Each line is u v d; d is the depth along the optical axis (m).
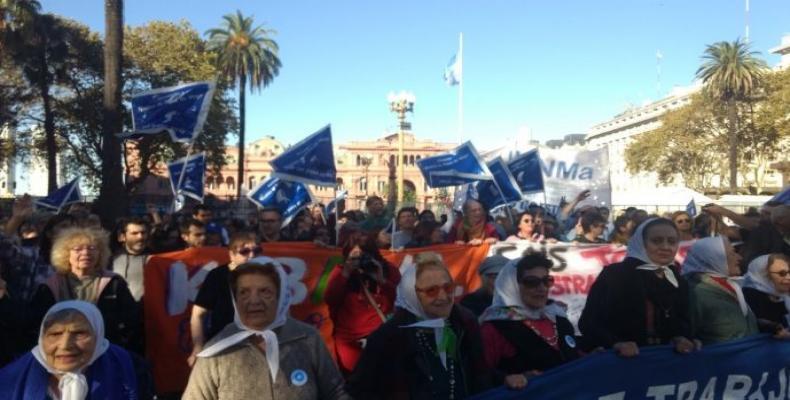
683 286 3.83
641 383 3.64
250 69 43.62
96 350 2.95
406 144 90.75
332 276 5.02
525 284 3.51
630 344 3.59
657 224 3.77
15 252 5.43
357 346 4.80
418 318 3.20
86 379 2.92
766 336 3.96
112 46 13.42
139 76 39.72
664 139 48.62
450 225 10.27
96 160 44.78
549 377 3.43
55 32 36.72
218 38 43.12
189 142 8.51
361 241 4.89
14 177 57.53
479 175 9.93
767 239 5.89
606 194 11.86
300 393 3.03
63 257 4.45
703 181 53.91
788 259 4.27
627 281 3.76
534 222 7.93
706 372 3.78
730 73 43.12
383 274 4.92
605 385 3.53
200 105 8.56
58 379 2.91
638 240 3.84
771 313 4.31
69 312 2.90
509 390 3.31
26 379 2.90
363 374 3.16
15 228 5.98
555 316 3.66
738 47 43.50
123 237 5.95
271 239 7.38
